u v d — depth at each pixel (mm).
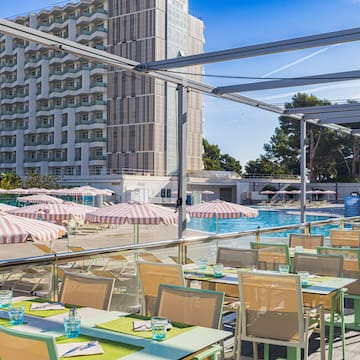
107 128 59125
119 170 57750
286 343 3512
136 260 4359
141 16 55281
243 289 3664
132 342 2463
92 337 2545
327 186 48375
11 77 68500
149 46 54344
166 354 2285
